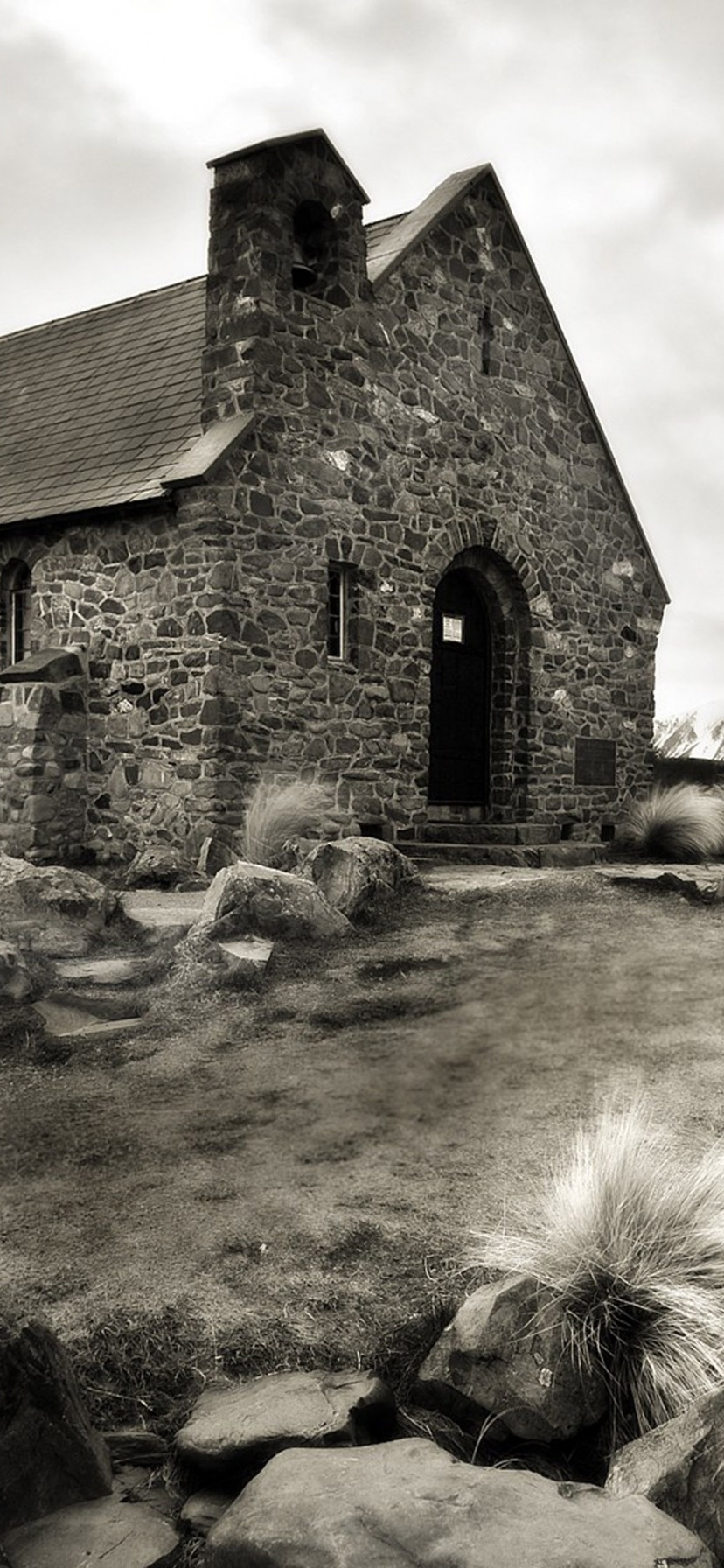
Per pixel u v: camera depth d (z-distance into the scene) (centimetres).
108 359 1602
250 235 1215
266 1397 348
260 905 870
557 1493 304
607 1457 349
